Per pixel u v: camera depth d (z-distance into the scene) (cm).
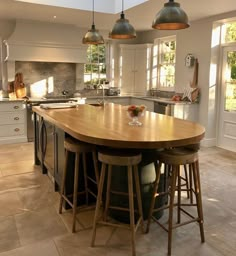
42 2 468
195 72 595
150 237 261
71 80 718
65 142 288
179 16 264
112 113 373
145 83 764
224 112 578
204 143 591
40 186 377
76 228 275
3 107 582
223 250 243
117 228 276
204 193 358
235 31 543
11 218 293
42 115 379
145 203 281
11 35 598
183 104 584
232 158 509
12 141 602
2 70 637
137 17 562
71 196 314
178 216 285
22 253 236
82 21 611
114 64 776
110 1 529
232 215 304
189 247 247
